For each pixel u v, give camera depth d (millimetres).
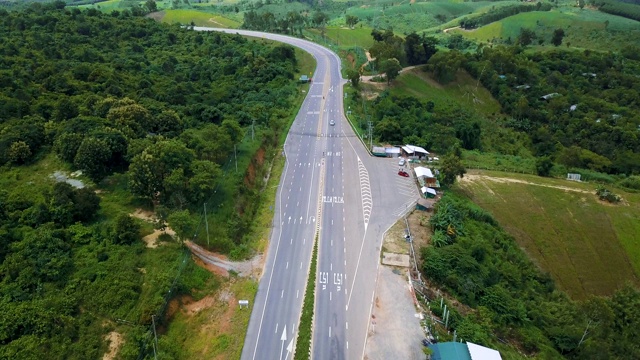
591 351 75000
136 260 79188
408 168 128375
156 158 91625
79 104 122500
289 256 92438
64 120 114250
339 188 117375
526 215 117625
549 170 139625
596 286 103375
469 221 105562
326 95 178875
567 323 82625
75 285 72438
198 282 81188
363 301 80562
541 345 76062
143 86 149375
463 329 72938
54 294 70875
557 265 106812
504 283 90125
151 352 67250
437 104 188000
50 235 78125
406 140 143125
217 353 71250
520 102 191000
